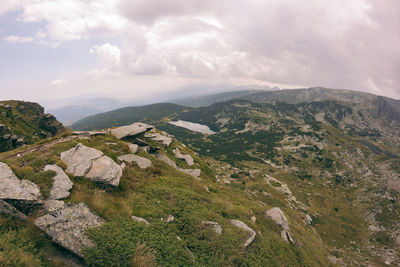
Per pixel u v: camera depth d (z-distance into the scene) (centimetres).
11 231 854
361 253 10775
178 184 2462
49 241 895
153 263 941
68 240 879
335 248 10838
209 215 1678
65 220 984
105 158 1884
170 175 2806
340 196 17638
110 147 2833
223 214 1939
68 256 860
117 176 1717
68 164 1644
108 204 1327
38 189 1172
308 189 18025
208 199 2144
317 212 13912
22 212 1001
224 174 17925
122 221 1167
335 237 11825
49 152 1839
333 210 14975
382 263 10000
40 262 784
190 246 1254
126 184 1845
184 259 1068
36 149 1984
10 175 1159
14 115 9138
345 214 14700
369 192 18500
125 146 3123
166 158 4047
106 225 1055
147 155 3209
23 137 8288
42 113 11131
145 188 1950
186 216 1554
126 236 1033
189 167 4625
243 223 1777
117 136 3694
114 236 991
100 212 1190
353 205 16300
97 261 837
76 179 1500
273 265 1480
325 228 12375
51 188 1253
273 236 2019
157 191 1923
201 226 1455
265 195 13375
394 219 14138
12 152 1867
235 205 2512
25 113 9956
